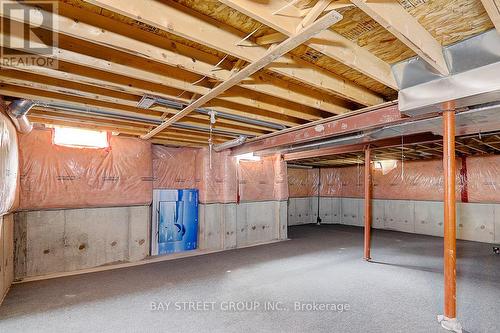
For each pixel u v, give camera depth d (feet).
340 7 4.58
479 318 8.89
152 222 17.03
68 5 4.97
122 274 13.14
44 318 8.71
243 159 20.58
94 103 9.51
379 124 9.62
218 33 5.61
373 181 29.53
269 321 8.57
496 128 9.74
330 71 7.88
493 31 5.76
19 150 12.03
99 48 6.36
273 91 8.20
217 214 19.06
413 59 7.13
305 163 29.71
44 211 12.92
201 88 7.94
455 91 6.60
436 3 4.97
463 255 17.52
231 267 14.42
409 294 10.83
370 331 8.04
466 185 23.21
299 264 15.05
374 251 18.26
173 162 17.99
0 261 9.84
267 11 4.73
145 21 4.74
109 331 7.96
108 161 14.53
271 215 22.27
